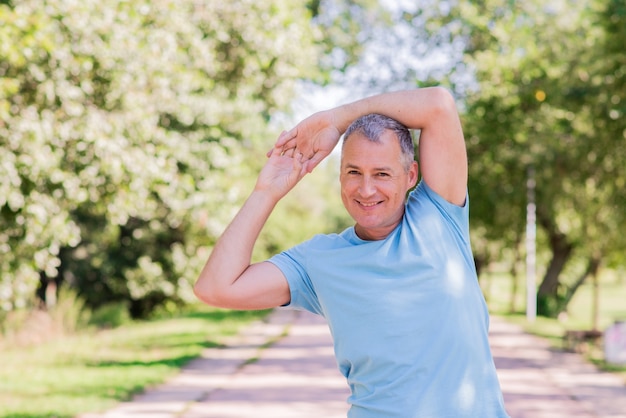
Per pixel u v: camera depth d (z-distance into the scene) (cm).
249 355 1764
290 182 324
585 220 2553
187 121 1797
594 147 2064
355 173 303
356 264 303
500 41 2488
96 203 1395
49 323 2009
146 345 1909
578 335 1823
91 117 1237
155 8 1378
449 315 295
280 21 1711
